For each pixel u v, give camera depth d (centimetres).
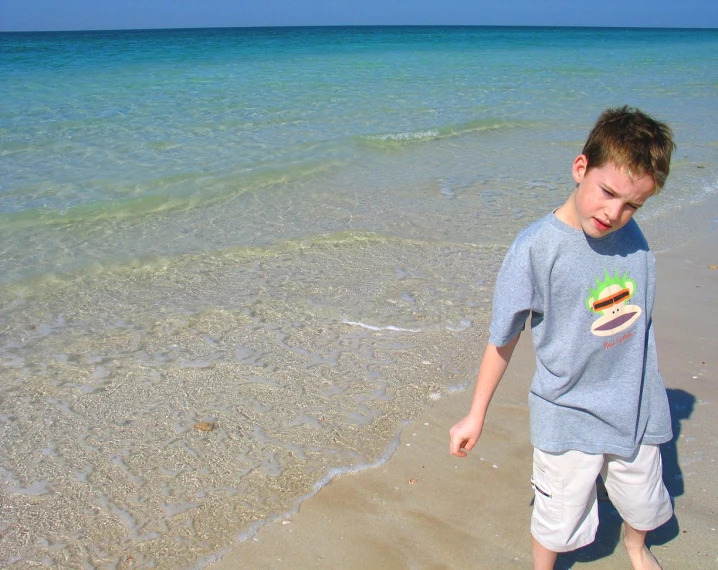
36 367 368
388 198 681
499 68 2166
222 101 1284
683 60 2700
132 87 1490
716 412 315
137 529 249
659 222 608
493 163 834
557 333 190
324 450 295
